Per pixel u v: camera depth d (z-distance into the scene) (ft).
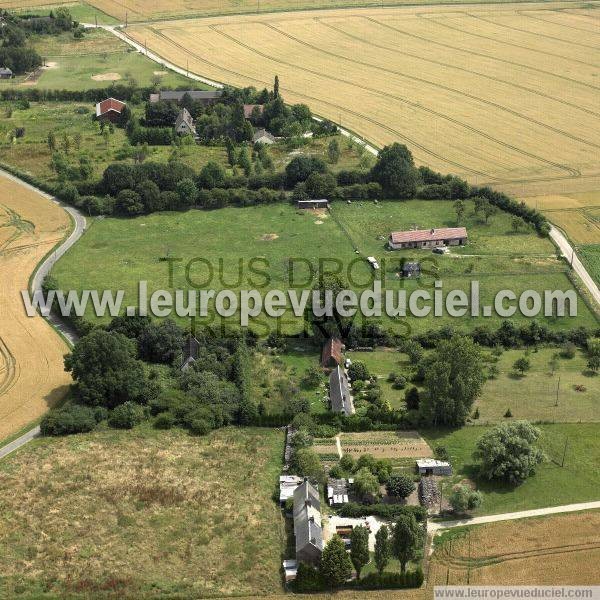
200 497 613.11
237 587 539.70
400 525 539.29
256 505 606.96
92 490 618.44
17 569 550.36
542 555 562.66
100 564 554.46
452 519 595.88
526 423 647.97
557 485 627.46
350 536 561.84
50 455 655.76
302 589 537.65
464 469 645.92
